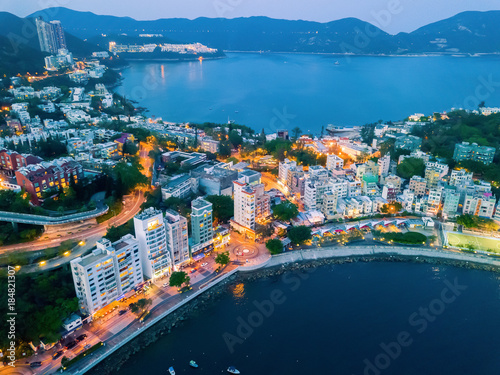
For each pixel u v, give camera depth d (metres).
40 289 191.62
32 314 181.00
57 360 175.50
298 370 174.12
